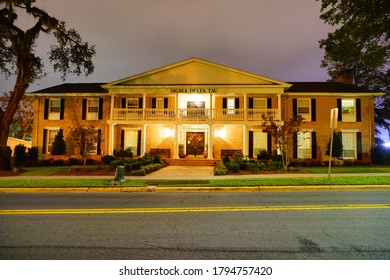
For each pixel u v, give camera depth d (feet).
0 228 17.19
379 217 19.30
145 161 57.31
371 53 50.83
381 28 46.24
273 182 35.27
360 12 46.52
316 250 13.30
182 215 20.34
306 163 66.08
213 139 74.74
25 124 114.42
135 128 76.13
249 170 50.88
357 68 100.58
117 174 37.19
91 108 77.61
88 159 72.43
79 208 23.04
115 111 72.49
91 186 34.06
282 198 27.14
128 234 15.89
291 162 65.57
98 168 52.70
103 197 28.60
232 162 54.34
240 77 72.69
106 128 76.18
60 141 73.26
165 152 73.92
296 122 50.65
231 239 14.93
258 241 14.58
